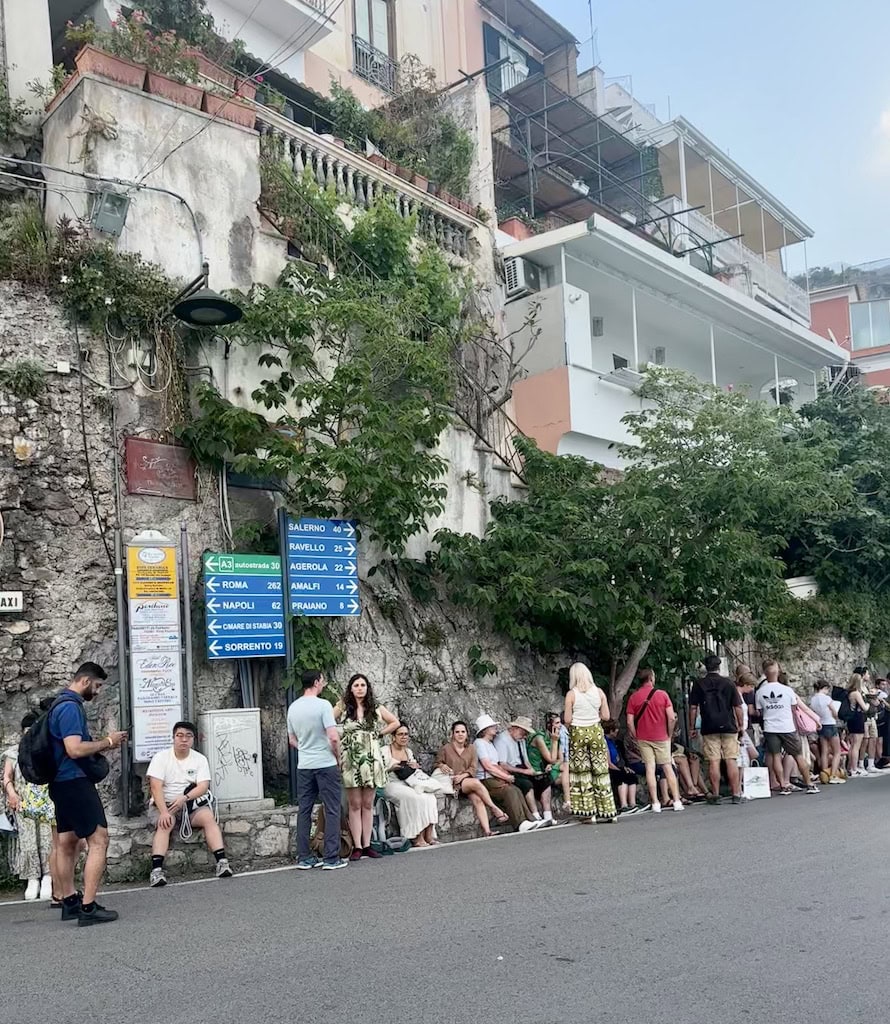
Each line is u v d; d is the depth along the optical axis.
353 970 5.33
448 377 13.12
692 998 4.81
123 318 10.25
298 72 18.28
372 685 11.73
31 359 9.72
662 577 14.07
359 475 10.88
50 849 8.17
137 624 9.48
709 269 25.70
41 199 11.02
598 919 6.33
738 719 13.46
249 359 11.48
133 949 5.91
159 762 8.66
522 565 12.98
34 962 5.72
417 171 16.61
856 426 22.88
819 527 21.38
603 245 18.70
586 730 11.37
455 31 24.11
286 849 9.42
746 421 14.34
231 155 11.73
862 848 8.71
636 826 10.75
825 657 20.77
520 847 9.59
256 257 11.84
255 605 10.31
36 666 9.23
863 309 42.53
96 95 10.58
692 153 26.91
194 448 10.44
